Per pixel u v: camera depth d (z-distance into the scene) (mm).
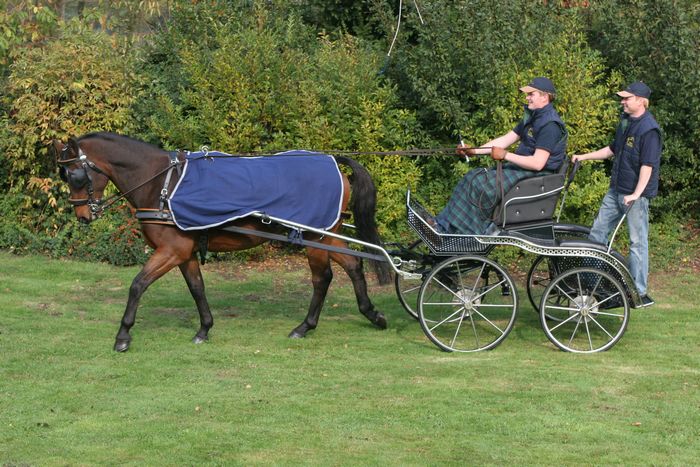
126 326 7719
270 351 7793
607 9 11938
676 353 7797
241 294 9945
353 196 7992
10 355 7547
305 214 7699
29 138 11305
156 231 7625
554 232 8227
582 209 11281
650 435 5953
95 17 13367
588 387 6863
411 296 9711
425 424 6109
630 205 7746
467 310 7836
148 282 7684
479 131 11172
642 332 8477
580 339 8242
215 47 12391
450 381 7000
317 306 8250
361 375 7145
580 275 7750
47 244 11594
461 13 11094
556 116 7699
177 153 7711
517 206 7668
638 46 11734
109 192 11391
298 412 6309
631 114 7949
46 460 5516
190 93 11594
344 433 5945
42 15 12859
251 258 11461
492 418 6223
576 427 6066
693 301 9711
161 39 12914
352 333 8438
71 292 9914
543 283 10156
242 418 6191
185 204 7492
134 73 12117
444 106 11133
